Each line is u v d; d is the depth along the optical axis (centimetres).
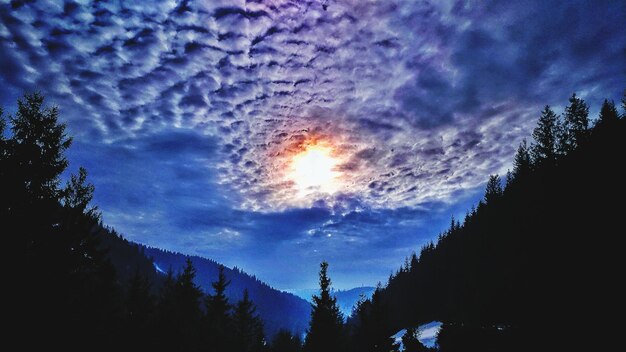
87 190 1164
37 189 1046
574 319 1315
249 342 3838
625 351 1070
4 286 929
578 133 4475
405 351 2016
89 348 1140
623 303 1239
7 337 916
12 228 973
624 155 2278
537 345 1323
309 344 2634
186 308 2808
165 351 1573
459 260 7244
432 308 6669
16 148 1033
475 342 1598
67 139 1127
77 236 1102
